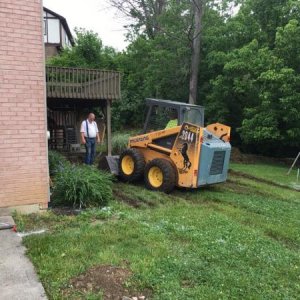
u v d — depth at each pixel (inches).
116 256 182.9
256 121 574.9
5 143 241.1
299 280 171.5
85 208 271.1
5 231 218.1
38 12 244.2
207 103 736.3
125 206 287.1
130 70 987.9
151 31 979.3
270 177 456.8
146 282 158.9
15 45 239.3
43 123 252.1
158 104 375.2
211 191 364.5
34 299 145.3
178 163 341.4
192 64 742.5
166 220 250.4
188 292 153.7
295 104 520.7
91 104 639.1
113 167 388.2
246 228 241.9
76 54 1010.1
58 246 193.8
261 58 581.6
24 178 248.7
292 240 231.9
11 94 240.4
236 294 154.5
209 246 204.1
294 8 615.5
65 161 371.9
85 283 156.3
